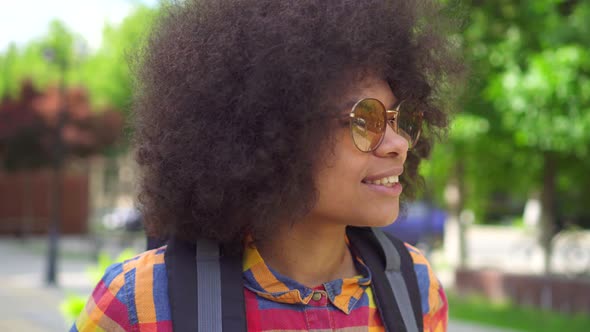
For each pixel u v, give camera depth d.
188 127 1.26
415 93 1.36
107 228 21.80
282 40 1.23
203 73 1.26
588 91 6.19
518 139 7.00
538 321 7.39
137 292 1.23
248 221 1.27
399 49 1.32
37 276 12.05
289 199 1.24
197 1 1.34
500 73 6.84
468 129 6.85
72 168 23.61
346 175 1.24
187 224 1.28
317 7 1.26
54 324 7.38
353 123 1.22
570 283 8.07
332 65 1.22
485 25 6.98
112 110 19.42
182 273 1.23
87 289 10.32
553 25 6.55
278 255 1.33
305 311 1.26
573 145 6.80
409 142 1.38
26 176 22.25
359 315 1.32
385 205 1.27
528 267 12.93
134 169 1.49
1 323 7.37
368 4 1.29
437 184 11.98
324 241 1.33
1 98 24.73
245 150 1.23
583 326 7.06
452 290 9.65
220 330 1.18
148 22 1.56
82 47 13.54
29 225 21.84
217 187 1.24
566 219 12.59
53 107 18.53
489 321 7.42
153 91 1.33
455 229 11.47
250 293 1.26
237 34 1.25
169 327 1.20
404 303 1.38
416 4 1.39
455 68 1.51
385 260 1.41
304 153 1.23
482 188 10.96
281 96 1.22
